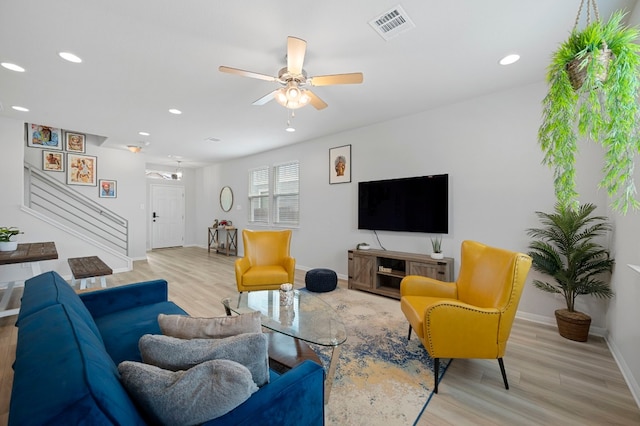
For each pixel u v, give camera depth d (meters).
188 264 5.96
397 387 1.83
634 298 1.84
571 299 2.56
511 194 3.04
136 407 0.83
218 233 7.72
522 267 1.82
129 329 1.73
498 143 3.12
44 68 2.54
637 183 1.80
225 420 0.80
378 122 4.15
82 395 0.60
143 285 2.22
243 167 6.92
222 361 0.86
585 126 1.24
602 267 2.38
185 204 8.80
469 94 3.17
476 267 2.23
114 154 6.16
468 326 1.78
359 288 3.96
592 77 1.13
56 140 5.46
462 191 3.38
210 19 1.89
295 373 1.05
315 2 1.74
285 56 2.35
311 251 5.22
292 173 5.65
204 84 2.87
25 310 1.12
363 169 4.38
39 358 0.73
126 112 3.69
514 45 2.21
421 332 1.90
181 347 0.98
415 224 3.72
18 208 4.12
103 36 2.08
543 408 1.64
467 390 1.80
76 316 1.09
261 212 6.43
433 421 1.53
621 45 1.10
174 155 6.65
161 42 2.15
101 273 3.46
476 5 1.78
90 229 5.85
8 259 2.59
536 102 2.88
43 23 1.92
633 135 1.10
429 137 3.65
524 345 2.38
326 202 4.95
